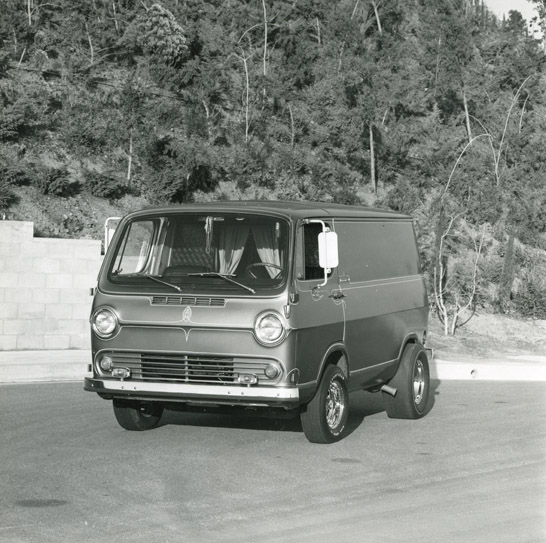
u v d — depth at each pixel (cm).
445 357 2111
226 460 994
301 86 3403
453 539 708
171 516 759
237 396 1009
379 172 3170
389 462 1004
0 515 751
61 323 1892
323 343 1075
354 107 3250
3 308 1853
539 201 3195
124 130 2652
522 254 2933
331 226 1140
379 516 775
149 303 1044
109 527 720
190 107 2977
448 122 3572
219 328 1017
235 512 777
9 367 1577
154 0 3353
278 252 1034
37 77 2769
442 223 2650
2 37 2897
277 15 3584
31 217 2283
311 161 2956
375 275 1244
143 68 3056
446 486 894
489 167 3353
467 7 4331
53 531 707
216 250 1059
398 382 1298
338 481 905
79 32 3048
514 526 748
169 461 979
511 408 1429
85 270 1903
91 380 1059
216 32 3372
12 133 2477
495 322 2586
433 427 1245
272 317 1008
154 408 1179
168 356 1036
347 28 3512
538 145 3531
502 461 1018
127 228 1096
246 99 3067
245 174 2811
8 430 1131
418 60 3741
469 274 2692
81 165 2559
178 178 2592
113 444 1066
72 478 888
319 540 697
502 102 3684
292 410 1096
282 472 941
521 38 4191
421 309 1380
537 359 2156
